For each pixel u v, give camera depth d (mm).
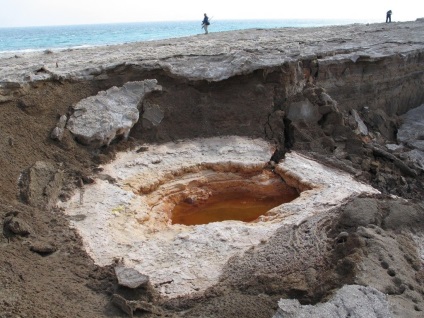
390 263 6504
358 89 14219
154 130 11812
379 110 14727
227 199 10758
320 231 7848
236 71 12234
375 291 5723
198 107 12312
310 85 13031
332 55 13961
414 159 12422
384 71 14688
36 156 9758
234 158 11156
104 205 8953
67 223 8227
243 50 13820
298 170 10664
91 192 9359
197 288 6750
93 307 5953
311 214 8594
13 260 6566
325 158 11266
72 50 17312
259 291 6465
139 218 8867
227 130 12211
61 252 7312
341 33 19578
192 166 10812
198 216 10023
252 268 6992
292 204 9094
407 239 7582
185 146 11625
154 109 12000
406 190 10898
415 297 5883
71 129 10641
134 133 11719
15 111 10328
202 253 7582
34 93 10914
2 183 8523
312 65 13281
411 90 16062
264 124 12305
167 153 11250
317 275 6613
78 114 10969
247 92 12555
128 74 12453
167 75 12523
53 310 5500
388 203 8445
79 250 7438
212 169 11008
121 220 8633
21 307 5324
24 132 10055
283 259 7121
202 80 12328
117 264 7156
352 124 12836
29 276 6250
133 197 9422
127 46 17641
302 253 7230
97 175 10031
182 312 6230
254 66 12266
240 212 10195
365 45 15445
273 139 12023
